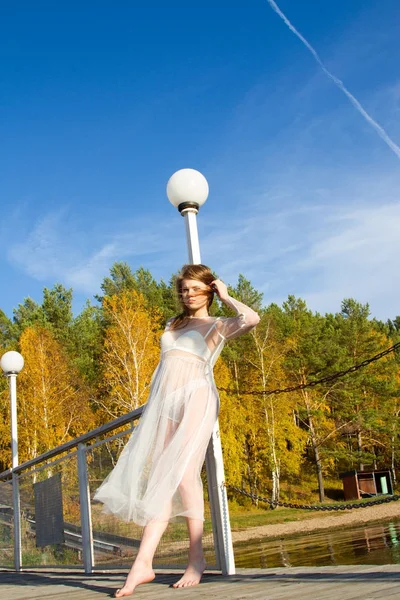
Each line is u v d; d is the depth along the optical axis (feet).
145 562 9.08
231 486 11.10
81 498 15.16
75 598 9.35
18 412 92.68
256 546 58.65
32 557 18.67
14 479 20.80
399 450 118.11
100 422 97.60
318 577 8.75
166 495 9.16
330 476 125.29
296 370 112.16
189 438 9.50
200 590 8.71
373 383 114.32
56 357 97.81
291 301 148.25
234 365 106.83
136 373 85.10
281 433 103.55
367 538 51.88
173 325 10.51
